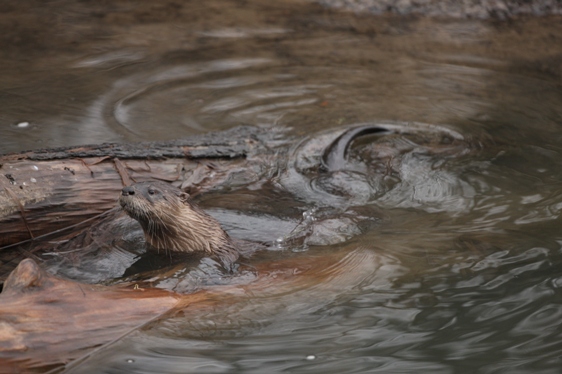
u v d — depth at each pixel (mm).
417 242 13406
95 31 26156
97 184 13734
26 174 13078
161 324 10453
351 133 17844
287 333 10445
